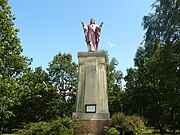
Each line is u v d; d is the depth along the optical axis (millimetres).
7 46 18141
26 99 29453
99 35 18391
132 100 33250
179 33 17672
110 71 42969
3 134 27078
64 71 34500
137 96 32219
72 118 15602
